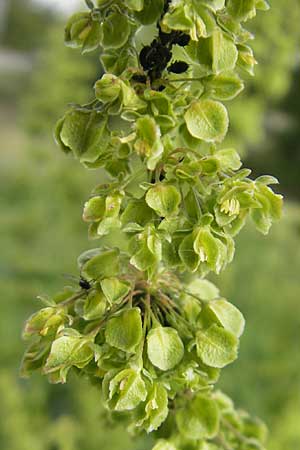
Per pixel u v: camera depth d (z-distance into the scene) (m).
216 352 0.10
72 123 0.09
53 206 0.41
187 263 0.09
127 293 0.10
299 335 0.34
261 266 0.36
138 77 0.09
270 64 0.36
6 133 0.85
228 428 0.12
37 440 0.25
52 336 0.10
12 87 1.16
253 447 0.12
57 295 0.11
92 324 0.10
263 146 0.78
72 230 0.40
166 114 0.09
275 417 0.28
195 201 0.09
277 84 0.36
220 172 0.09
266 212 0.10
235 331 0.10
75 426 0.25
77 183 0.42
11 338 0.31
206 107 0.09
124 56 0.09
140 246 0.09
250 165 0.77
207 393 0.11
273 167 0.77
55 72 0.42
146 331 0.10
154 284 0.10
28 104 0.43
